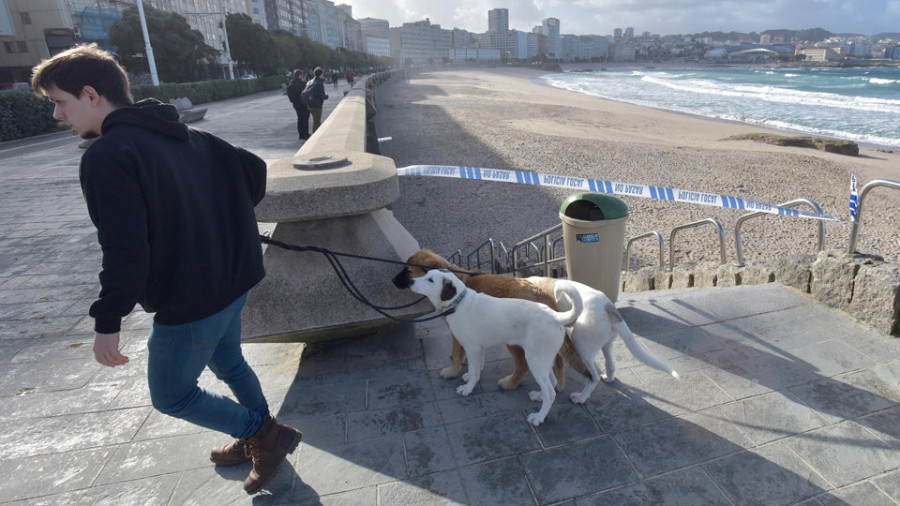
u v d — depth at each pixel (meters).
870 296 3.58
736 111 38.84
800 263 4.24
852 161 19.02
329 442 2.71
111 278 1.67
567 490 2.35
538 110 34.22
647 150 19.70
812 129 29.27
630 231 11.38
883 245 10.30
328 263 3.30
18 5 48.84
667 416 2.83
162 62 51.47
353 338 3.80
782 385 3.04
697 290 4.71
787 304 4.03
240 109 29.03
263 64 72.25
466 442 2.68
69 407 3.12
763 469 2.43
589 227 3.70
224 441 2.78
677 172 16.31
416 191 14.39
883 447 2.53
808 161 17.67
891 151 22.39
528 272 8.05
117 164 1.67
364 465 2.54
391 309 3.11
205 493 2.42
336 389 3.20
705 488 2.33
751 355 3.37
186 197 1.88
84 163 1.70
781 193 14.05
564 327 2.84
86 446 2.76
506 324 2.78
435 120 28.59
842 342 3.45
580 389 3.17
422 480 2.44
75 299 4.91
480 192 14.05
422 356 3.56
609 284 3.91
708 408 2.87
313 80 14.21
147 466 2.60
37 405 3.15
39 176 11.28
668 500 2.27
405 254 3.46
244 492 2.41
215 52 59.56
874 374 3.10
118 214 1.66
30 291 5.11
